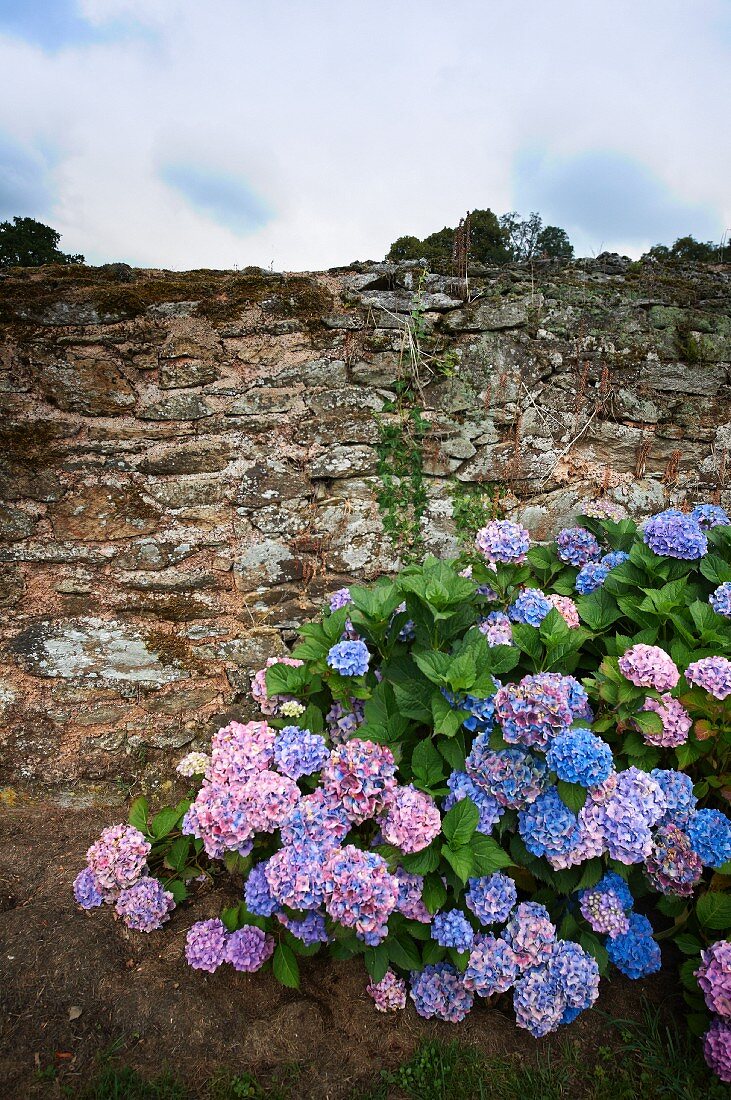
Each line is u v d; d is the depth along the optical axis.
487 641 2.07
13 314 2.77
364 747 1.86
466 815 1.79
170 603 2.91
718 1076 1.74
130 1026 1.82
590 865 1.87
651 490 3.21
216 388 2.91
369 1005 1.94
